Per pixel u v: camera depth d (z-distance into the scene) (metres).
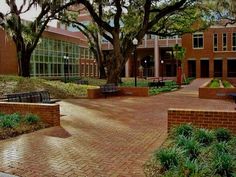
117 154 6.60
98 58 37.53
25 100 12.24
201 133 6.90
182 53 42.31
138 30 24.53
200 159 5.59
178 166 5.07
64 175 5.41
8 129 8.47
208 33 46.62
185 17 31.14
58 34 43.56
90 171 5.59
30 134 8.50
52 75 42.47
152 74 58.38
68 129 9.25
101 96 20.19
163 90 25.39
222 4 25.66
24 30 25.91
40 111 9.85
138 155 6.51
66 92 20.86
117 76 24.11
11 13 25.02
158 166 5.50
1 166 5.86
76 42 48.78
